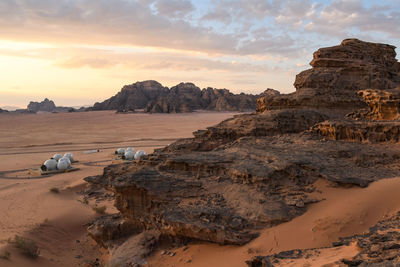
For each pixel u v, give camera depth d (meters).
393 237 18.52
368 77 55.34
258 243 23.86
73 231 38.22
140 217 30.48
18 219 39.69
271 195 27.91
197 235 25.78
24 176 70.88
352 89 55.25
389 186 26.73
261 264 19.94
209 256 24.50
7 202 47.72
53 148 116.69
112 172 35.22
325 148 35.91
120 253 28.16
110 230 32.00
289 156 32.88
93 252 33.00
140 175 30.86
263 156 33.06
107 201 49.50
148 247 27.80
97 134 166.25
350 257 16.98
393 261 14.16
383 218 24.12
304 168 30.62
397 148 35.28
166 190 29.45
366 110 45.44
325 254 19.06
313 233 23.77
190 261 24.78
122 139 143.75
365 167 32.12
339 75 55.91
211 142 52.22
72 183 60.62
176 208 28.03
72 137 154.00
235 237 24.53
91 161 87.62
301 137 41.53
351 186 28.11
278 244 23.42
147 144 124.56
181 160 32.16
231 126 52.59
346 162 32.78
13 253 28.58
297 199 27.22
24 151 109.88
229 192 28.69
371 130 38.25
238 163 31.56
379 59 60.19
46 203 46.88
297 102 55.69
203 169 31.56
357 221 24.22
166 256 26.47
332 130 40.03
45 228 37.19
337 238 22.98
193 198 28.89
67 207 44.66
